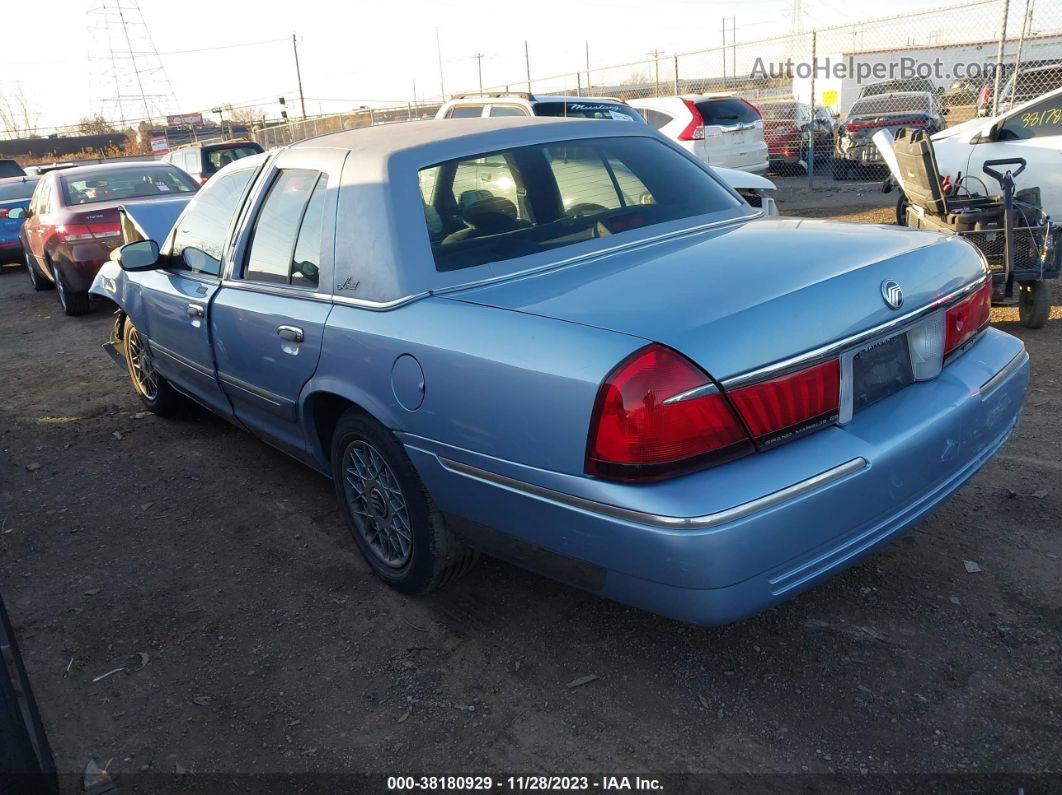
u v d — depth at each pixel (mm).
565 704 2594
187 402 5410
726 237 2920
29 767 2029
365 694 2717
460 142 3137
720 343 2137
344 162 3139
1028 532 3295
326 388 3055
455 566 3004
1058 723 2354
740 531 2084
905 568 3129
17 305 10469
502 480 2445
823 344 2275
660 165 3506
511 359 2352
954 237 2896
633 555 2168
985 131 7582
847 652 2711
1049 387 4746
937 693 2502
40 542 3938
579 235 3008
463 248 2873
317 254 3152
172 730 2619
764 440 2205
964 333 2797
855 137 14359
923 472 2467
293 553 3662
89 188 9289
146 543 3854
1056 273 5672
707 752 2359
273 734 2570
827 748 2336
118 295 5125
